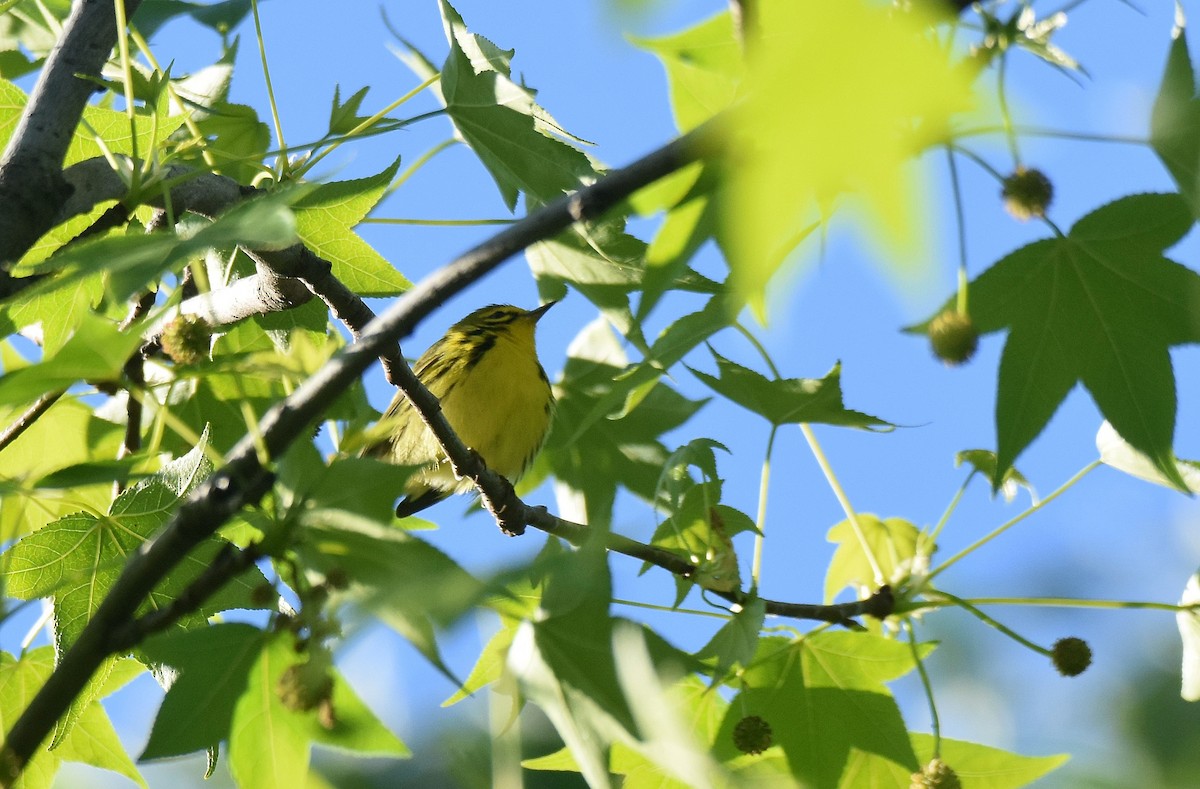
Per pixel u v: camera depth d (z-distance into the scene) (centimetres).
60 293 816
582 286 936
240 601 713
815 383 827
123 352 468
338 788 979
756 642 686
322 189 798
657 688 546
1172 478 624
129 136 859
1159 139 416
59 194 696
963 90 178
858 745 802
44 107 721
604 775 557
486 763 946
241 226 456
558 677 563
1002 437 628
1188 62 414
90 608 704
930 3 184
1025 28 407
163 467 721
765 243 190
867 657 815
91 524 708
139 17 1014
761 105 187
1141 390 626
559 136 850
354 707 613
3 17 1066
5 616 529
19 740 523
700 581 749
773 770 796
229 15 1006
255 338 1047
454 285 509
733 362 829
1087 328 627
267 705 599
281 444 522
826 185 181
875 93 176
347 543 484
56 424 1066
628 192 442
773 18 187
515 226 493
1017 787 806
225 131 973
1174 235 611
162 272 439
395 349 805
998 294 625
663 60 631
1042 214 461
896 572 870
